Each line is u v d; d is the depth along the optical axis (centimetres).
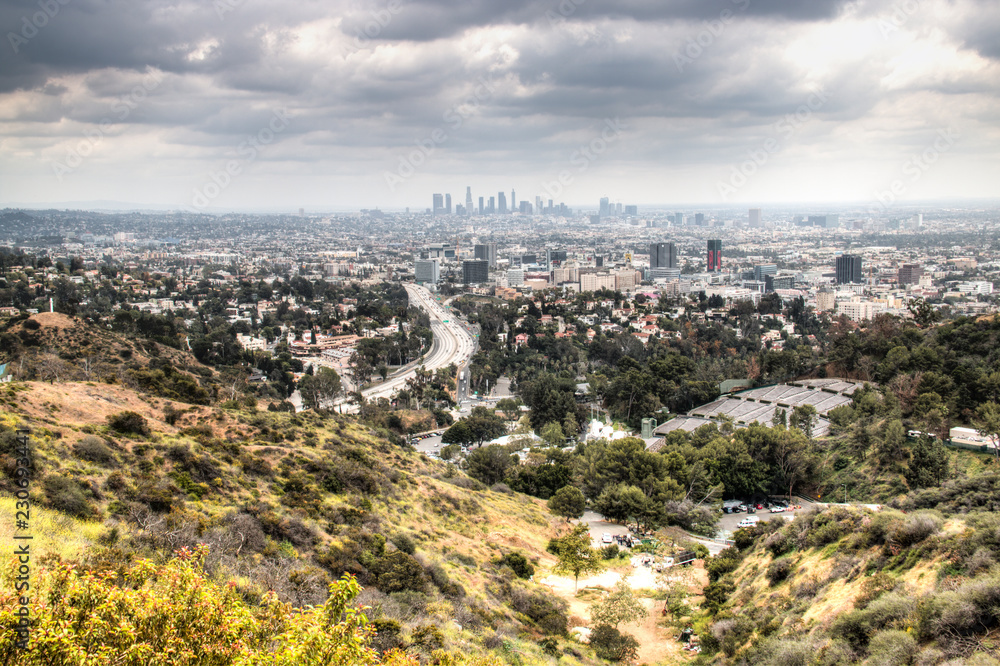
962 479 8150
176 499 6397
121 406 8481
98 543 4991
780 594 6981
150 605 3303
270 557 6072
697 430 15538
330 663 3431
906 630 5006
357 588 3731
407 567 6744
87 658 2980
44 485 5450
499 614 6919
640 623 7688
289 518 6888
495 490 12456
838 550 6988
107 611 3197
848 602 6009
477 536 9350
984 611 4681
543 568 9069
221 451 8019
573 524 11531
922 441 11600
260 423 9944
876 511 7812
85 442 6538
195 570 3988
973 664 4256
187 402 10638
